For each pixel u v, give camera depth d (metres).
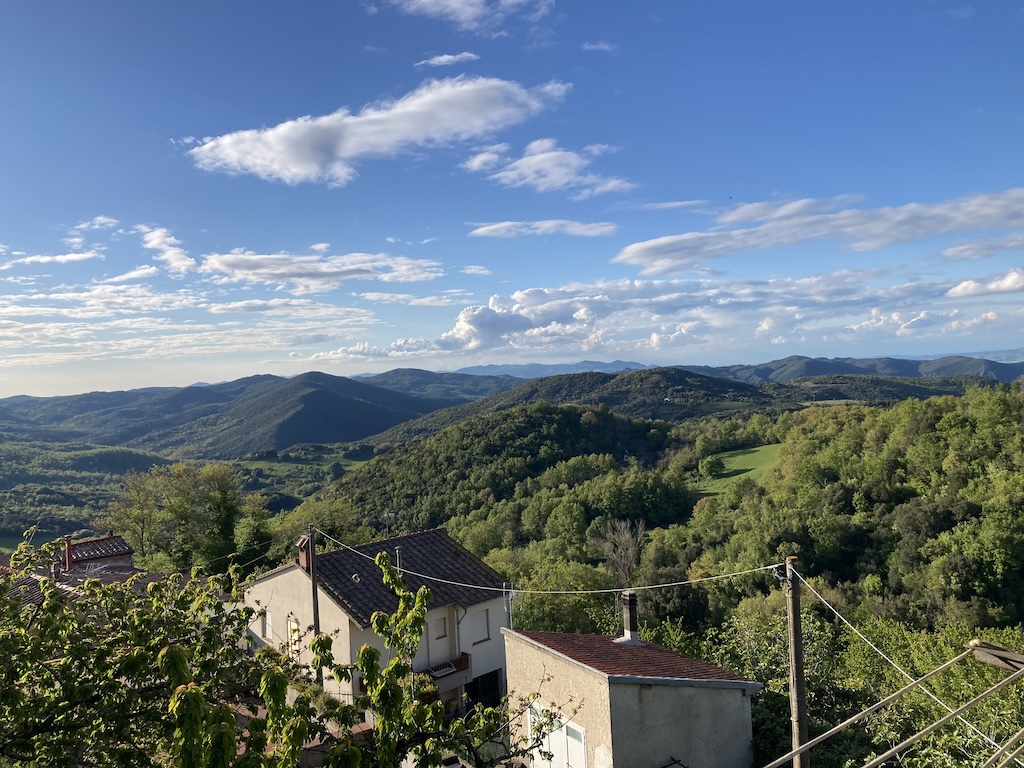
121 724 7.41
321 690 12.41
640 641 17.27
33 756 7.06
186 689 5.18
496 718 7.53
